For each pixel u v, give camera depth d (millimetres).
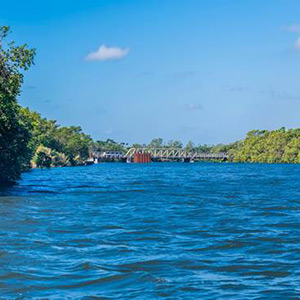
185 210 41031
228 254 22656
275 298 15914
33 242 24859
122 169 176625
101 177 106375
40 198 50750
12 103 59969
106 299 15727
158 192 61938
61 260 20891
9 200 47719
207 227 31047
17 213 37094
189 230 29703
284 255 22500
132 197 53875
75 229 29625
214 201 49562
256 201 49688
